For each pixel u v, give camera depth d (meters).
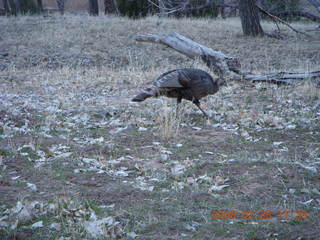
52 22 26.52
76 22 26.48
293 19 31.30
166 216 4.58
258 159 6.45
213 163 6.28
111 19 27.69
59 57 19.80
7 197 5.03
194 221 4.48
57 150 6.95
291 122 8.84
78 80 14.81
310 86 11.86
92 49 21.23
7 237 4.12
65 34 23.45
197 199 5.06
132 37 23.45
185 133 8.15
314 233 4.13
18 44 21.50
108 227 4.29
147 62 19.50
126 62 19.73
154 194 5.20
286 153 6.83
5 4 37.03
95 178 5.75
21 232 4.20
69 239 4.08
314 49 22.12
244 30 24.91
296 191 5.25
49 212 4.64
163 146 7.31
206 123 8.89
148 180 5.71
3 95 11.96
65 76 15.67
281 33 25.56
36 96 12.07
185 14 30.66
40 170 6.00
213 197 5.12
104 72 16.58
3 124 8.45
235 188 5.39
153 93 8.78
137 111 9.89
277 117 8.98
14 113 9.45
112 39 22.95
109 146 7.21
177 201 4.99
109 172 5.95
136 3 30.17
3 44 21.38
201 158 6.62
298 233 4.16
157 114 9.47
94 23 26.22
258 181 5.57
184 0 28.67
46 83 14.28
